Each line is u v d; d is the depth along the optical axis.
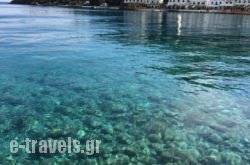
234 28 60.50
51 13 112.06
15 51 27.19
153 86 17.58
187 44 34.75
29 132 11.41
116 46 32.00
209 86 17.73
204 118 12.97
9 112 13.21
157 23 71.38
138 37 40.41
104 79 18.86
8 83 17.42
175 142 10.75
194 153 9.98
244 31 53.62
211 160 9.58
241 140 10.98
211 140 10.93
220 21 84.81
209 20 89.06
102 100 15.13
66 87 17.06
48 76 19.19
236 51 30.09
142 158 9.65
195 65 23.11
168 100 15.23
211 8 148.62
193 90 16.95
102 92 16.38
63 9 162.50
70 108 13.95
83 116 13.08
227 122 12.55
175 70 21.42
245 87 17.62
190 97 15.75
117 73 20.36
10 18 76.19
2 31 42.91
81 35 41.03
